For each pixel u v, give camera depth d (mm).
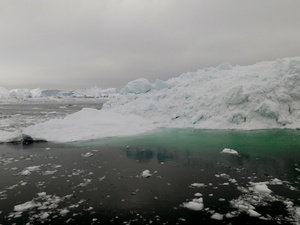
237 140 15539
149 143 16156
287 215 6742
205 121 20656
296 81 18984
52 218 7047
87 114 23328
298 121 18125
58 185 9367
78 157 13188
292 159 11367
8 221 6922
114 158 12859
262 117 18656
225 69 28578
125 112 26266
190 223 6590
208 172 10297
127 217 7004
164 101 25281
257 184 8805
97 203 7863
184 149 14164
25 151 14750
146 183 9375
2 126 26578
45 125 19781
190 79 27422
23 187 9242
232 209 7215
